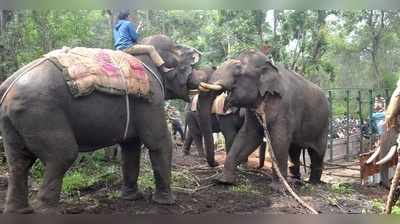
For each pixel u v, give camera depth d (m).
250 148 8.04
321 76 25.67
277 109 7.87
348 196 7.68
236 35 17.06
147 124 5.80
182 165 10.44
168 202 6.24
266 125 7.85
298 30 16.97
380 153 6.88
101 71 5.28
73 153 5.05
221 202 6.72
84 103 5.12
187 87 6.89
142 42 6.74
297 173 9.35
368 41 23.52
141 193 6.61
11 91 4.89
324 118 8.96
